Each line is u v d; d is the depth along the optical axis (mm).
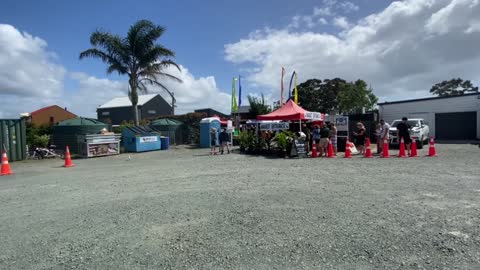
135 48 24453
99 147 19016
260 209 5770
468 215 5070
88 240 4543
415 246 3969
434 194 6512
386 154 13750
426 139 20703
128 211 5914
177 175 10164
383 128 14812
